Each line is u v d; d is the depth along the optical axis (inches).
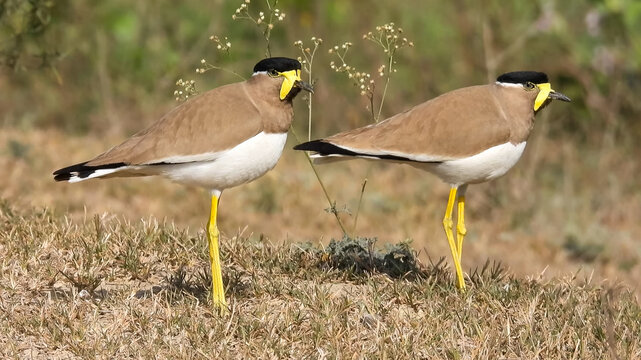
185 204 603.8
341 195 642.2
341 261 397.1
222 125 322.0
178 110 327.9
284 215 602.5
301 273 385.1
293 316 335.0
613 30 749.9
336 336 323.9
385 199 640.4
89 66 827.4
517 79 363.3
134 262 377.1
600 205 679.1
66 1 780.6
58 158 657.0
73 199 576.7
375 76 765.3
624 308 365.7
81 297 346.0
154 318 331.0
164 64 818.2
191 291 360.2
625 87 743.1
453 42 784.9
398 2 800.3
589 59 756.0
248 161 325.7
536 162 717.3
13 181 591.8
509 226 638.5
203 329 321.7
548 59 764.6
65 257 381.7
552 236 623.8
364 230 590.6
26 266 365.4
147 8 838.5
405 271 394.6
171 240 408.2
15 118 794.2
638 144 735.7
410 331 331.6
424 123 357.7
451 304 358.9
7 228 410.3
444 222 374.6
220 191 335.6
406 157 355.6
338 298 354.9
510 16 767.1
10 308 331.3
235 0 828.0
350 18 792.3
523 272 545.0
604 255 593.3
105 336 315.3
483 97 363.9
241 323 327.0
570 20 769.6
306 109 785.6
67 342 312.3
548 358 325.4
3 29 510.0
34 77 825.5
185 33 839.1
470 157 357.7
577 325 346.9
